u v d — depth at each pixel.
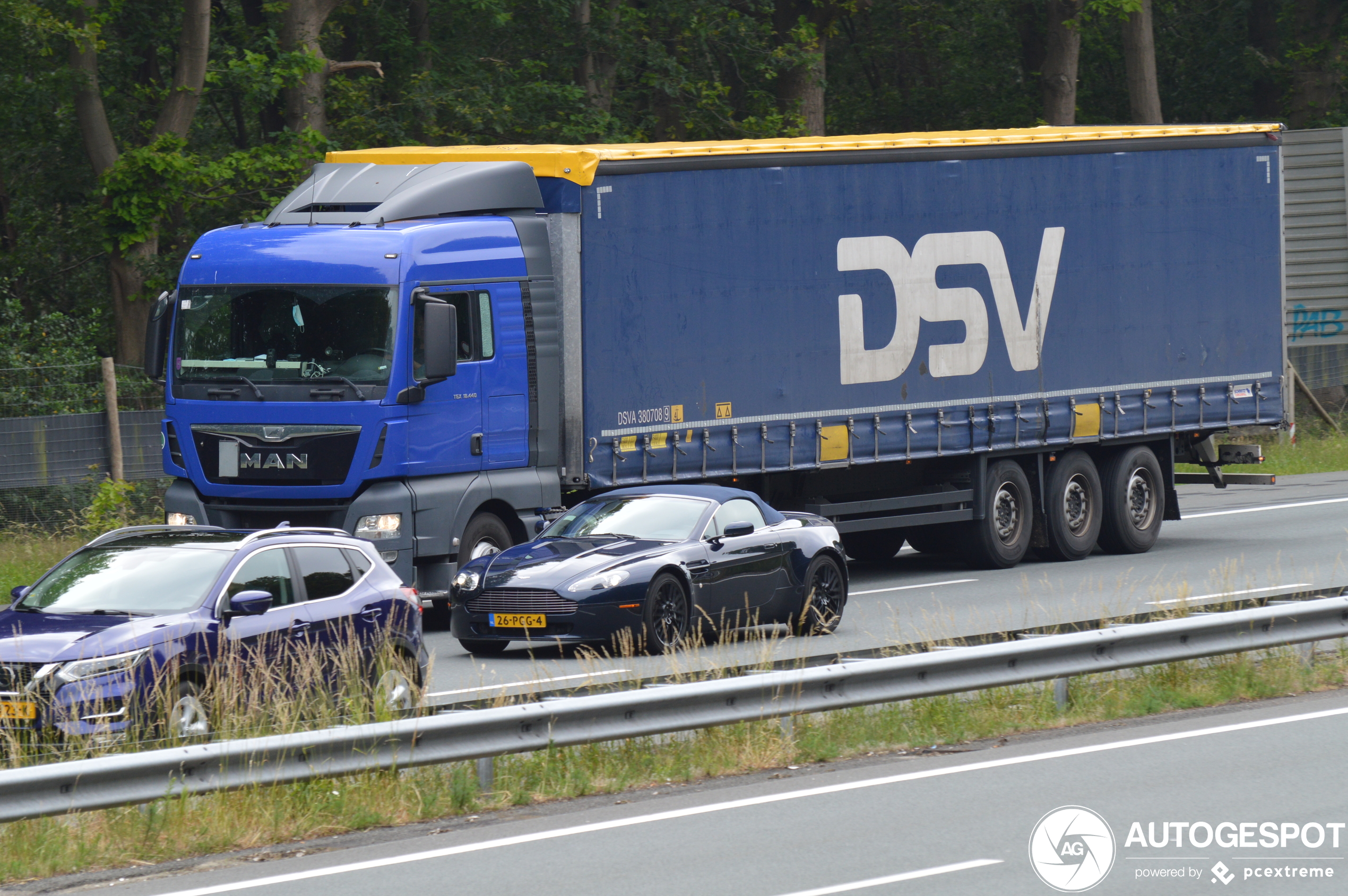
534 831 36.31
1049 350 86.62
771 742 43.88
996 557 85.31
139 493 89.44
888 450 80.44
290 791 37.75
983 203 83.81
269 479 66.69
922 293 81.38
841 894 30.69
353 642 46.25
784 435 76.56
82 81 114.50
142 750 38.12
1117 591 74.62
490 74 144.50
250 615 44.22
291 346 66.94
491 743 39.69
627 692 41.38
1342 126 182.50
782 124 150.50
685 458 73.31
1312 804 37.38
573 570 59.72
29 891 32.22
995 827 35.81
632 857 33.78
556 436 70.75
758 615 63.47
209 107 156.88
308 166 118.19
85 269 144.25
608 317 70.88
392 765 38.34
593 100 146.25
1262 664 54.28
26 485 84.06
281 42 125.06
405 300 66.12
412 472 66.38
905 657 45.72
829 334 78.00
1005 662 47.72
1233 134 93.62
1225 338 93.81
